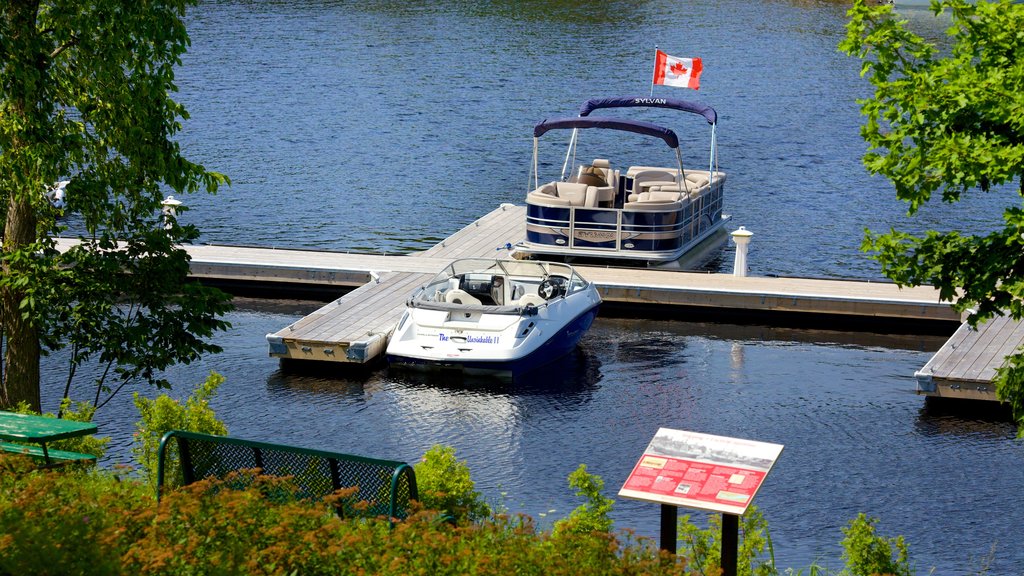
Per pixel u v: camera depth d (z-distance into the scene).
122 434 28.25
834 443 27.97
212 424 18.34
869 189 58.97
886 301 37.56
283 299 41.06
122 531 10.99
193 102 79.00
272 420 29.41
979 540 22.72
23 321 22.59
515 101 81.12
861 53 17.66
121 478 17.77
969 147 15.73
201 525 11.55
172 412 18.16
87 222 22.91
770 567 15.46
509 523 14.95
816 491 25.06
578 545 11.62
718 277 40.53
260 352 34.94
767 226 51.84
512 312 33.06
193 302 22.80
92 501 12.85
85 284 21.97
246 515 11.67
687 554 15.48
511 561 11.01
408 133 71.25
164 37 21.41
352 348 32.97
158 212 51.84
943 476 25.92
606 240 42.53
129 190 23.05
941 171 15.88
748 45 108.69
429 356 32.44
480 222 48.81
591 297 36.06
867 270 45.34
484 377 32.66
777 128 74.56
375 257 42.94
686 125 76.31
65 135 21.70
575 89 85.62
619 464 26.69
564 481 25.67
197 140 68.31
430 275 40.84
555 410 30.23
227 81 86.50
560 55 100.00
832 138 71.44
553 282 35.47
